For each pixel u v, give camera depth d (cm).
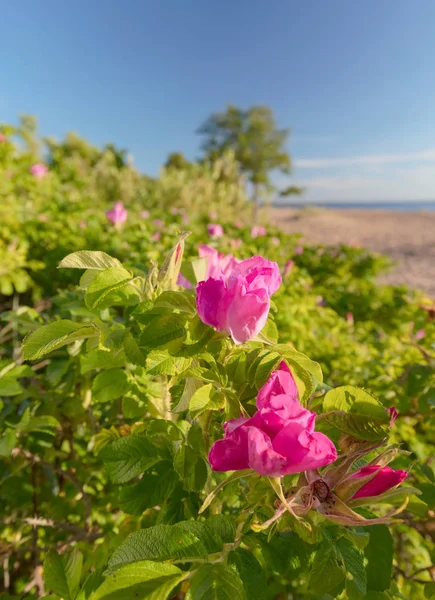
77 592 21
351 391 20
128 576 16
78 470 43
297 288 103
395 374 61
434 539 28
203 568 17
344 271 155
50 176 201
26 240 100
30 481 42
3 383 32
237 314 19
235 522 22
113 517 46
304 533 18
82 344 36
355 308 121
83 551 37
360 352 68
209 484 24
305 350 68
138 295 25
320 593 19
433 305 77
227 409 20
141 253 90
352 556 20
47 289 94
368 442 19
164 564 16
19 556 43
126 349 22
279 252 141
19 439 38
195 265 27
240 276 20
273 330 26
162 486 24
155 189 415
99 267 24
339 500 17
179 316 21
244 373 22
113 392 28
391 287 122
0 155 162
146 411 29
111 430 31
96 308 24
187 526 18
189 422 26
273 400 17
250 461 16
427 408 42
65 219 117
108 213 109
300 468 16
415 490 17
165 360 21
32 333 23
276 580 32
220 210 387
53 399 40
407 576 34
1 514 42
